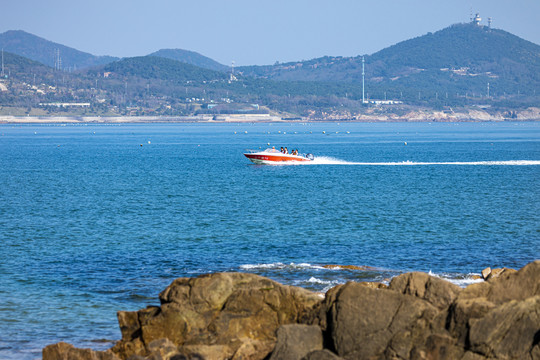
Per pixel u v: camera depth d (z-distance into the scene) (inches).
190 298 1523.1
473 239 3164.4
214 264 2623.0
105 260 2699.3
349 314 1348.4
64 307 2028.8
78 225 3649.1
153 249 2945.4
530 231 3380.9
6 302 2075.5
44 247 2989.7
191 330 1482.5
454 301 1321.4
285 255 2802.7
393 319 1318.9
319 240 3159.5
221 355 1382.9
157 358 1353.3
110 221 3801.7
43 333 1800.0
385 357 1282.0
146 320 1513.3
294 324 1386.6
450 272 2453.2
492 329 1230.9
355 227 3548.2
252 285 1558.8
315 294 1510.8
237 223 3708.2
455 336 1268.5
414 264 2608.3
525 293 1352.1
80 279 2369.6
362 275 2352.4
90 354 1425.9
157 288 2245.3
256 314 1489.9
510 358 1206.3
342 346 1325.0
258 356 1369.3
